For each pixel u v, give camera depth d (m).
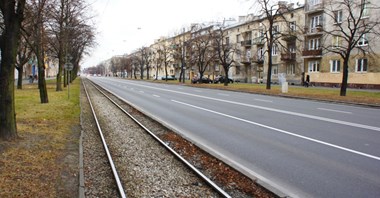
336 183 5.84
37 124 11.59
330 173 6.39
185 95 28.28
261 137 9.81
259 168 6.81
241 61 63.16
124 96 27.92
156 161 7.71
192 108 17.86
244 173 6.44
